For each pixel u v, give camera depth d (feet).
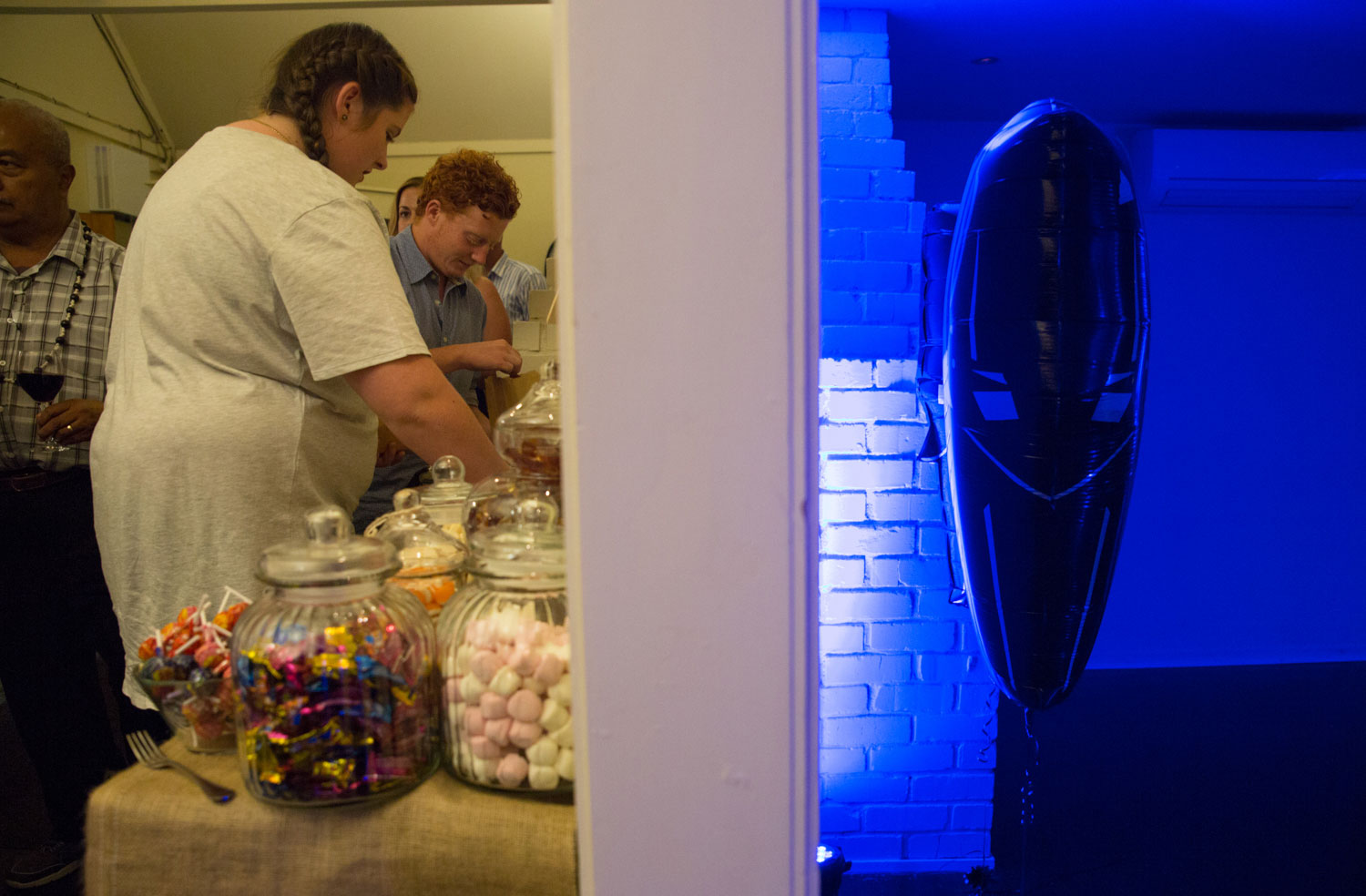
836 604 8.59
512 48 13.37
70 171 6.84
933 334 8.02
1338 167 13.34
